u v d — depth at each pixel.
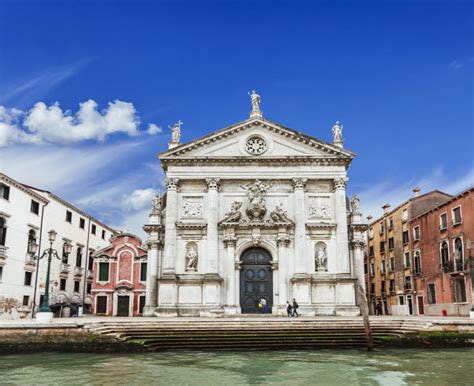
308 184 42.06
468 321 28.30
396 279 59.00
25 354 24.28
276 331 27.89
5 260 43.25
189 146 41.94
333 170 41.91
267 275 40.75
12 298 44.22
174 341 26.27
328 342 26.95
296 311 38.19
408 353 25.03
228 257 40.12
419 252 53.38
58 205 53.31
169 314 38.66
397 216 59.38
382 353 25.02
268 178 41.78
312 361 22.25
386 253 62.34
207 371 19.61
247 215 41.31
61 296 52.16
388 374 18.97
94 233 62.66
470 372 19.47
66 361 22.16
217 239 40.59
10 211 44.25
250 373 19.19
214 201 41.12
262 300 40.12
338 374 18.98
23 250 46.25
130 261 53.56
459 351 25.78
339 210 40.97
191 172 41.94
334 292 39.62
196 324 28.41
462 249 44.66
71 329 25.64
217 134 42.09
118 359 22.78
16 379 17.81
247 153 42.34
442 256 48.41
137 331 27.03
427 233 51.56
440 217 49.06
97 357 23.42
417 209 55.50
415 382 17.38
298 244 40.16
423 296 51.94
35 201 48.69
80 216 58.75
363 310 26.53
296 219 40.69
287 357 23.48
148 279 41.19
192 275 40.16
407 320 29.97
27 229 47.06
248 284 40.59
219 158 41.75
